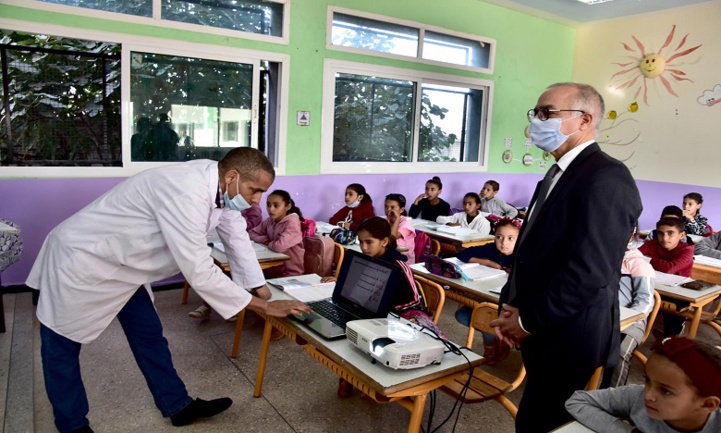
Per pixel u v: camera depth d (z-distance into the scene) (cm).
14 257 277
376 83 529
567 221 143
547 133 154
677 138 594
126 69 390
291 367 278
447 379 149
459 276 264
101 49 385
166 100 413
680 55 585
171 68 411
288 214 356
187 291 379
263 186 183
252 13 443
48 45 366
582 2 576
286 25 455
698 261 371
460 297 257
